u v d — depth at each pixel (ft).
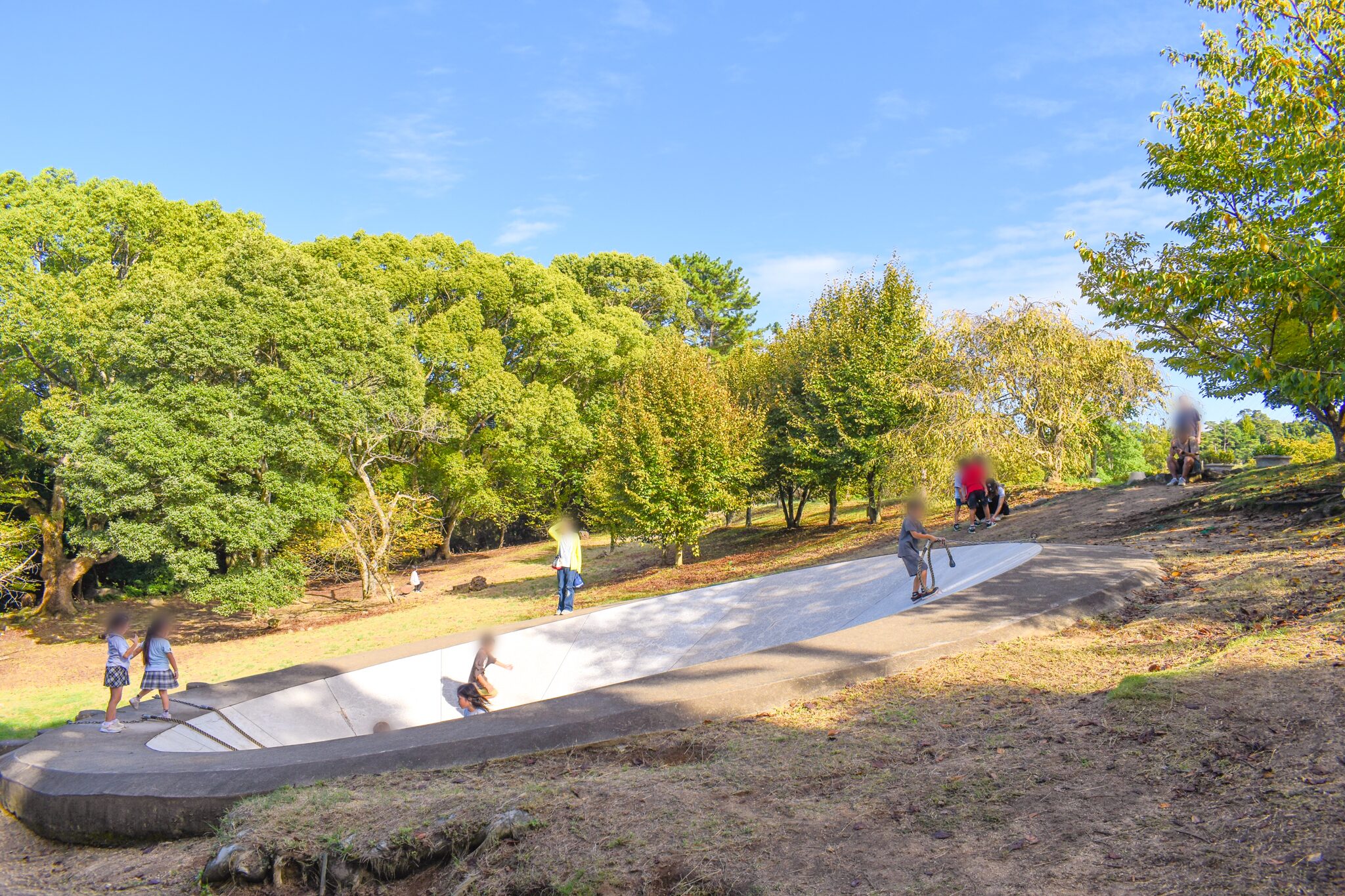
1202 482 56.70
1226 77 42.57
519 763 20.08
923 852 13.00
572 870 13.97
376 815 17.39
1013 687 21.08
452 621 75.61
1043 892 11.41
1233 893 10.59
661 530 85.20
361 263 106.11
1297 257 34.09
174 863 18.45
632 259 160.97
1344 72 37.06
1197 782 13.87
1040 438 73.61
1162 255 40.40
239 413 75.92
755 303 237.25
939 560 45.39
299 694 34.53
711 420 84.23
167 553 71.46
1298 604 23.80
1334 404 45.44
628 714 21.27
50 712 56.03
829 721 20.21
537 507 139.54
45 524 96.43
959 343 73.61
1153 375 68.13
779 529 113.29
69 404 82.74
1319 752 13.85
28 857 21.07
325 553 96.02
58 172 90.33
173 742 28.14
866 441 82.69
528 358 118.42
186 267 87.61
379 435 92.43
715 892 12.80
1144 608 27.48
